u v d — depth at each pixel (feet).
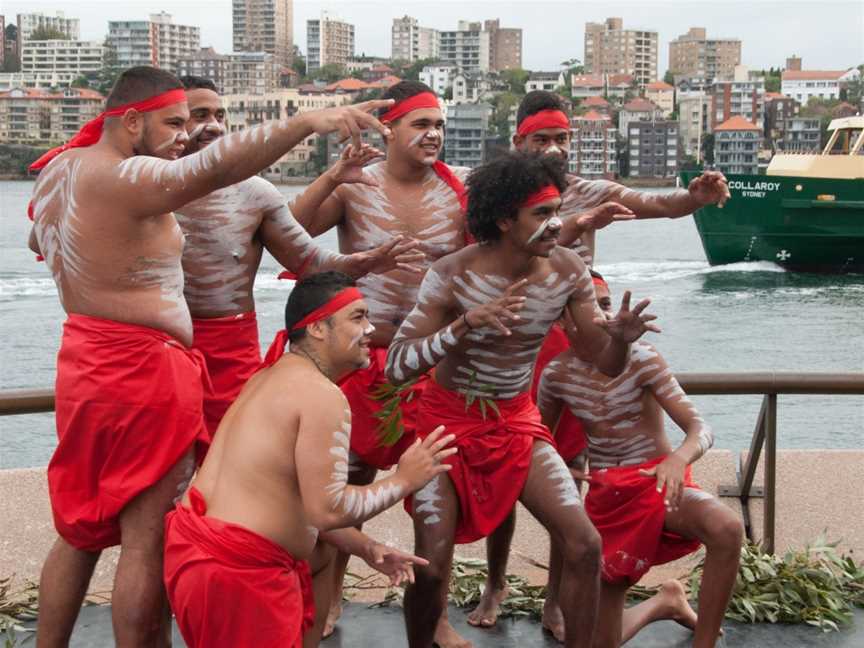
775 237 115.14
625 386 16.94
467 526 16.43
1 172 495.00
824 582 19.12
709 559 16.35
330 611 18.12
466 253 16.30
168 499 14.80
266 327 94.32
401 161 18.72
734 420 58.03
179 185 13.96
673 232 225.56
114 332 14.60
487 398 16.24
